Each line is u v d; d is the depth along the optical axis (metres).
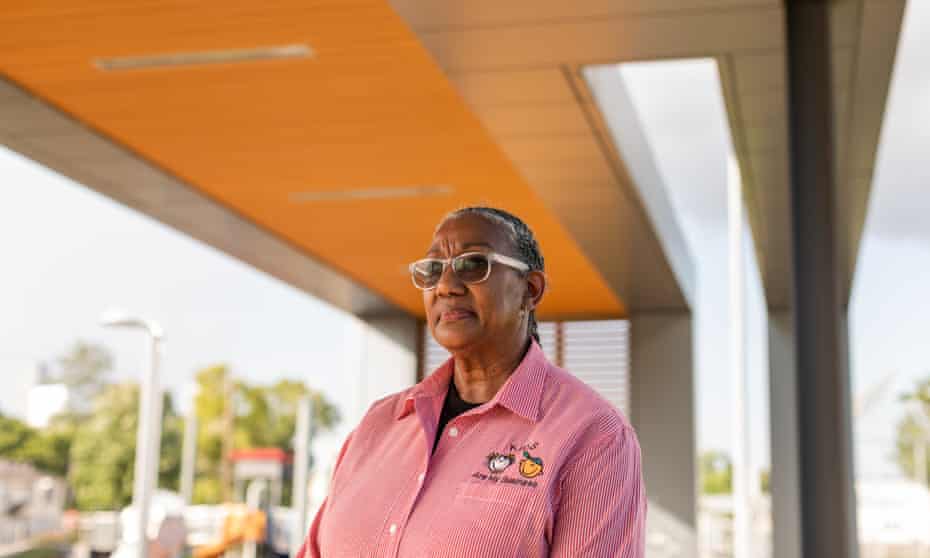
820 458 6.35
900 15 6.67
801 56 6.72
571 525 2.38
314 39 7.53
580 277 15.27
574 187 10.36
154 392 16.06
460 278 2.53
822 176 6.65
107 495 59.06
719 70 7.45
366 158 10.10
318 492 22.14
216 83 8.29
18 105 8.62
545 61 7.34
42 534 28.70
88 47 7.67
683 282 15.48
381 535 2.47
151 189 10.93
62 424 63.62
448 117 9.05
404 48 7.66
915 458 67.12
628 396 17.25
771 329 17.47
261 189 11.07
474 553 2.35
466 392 2.61
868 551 31.41
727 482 72.31
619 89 9.19
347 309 17.75
